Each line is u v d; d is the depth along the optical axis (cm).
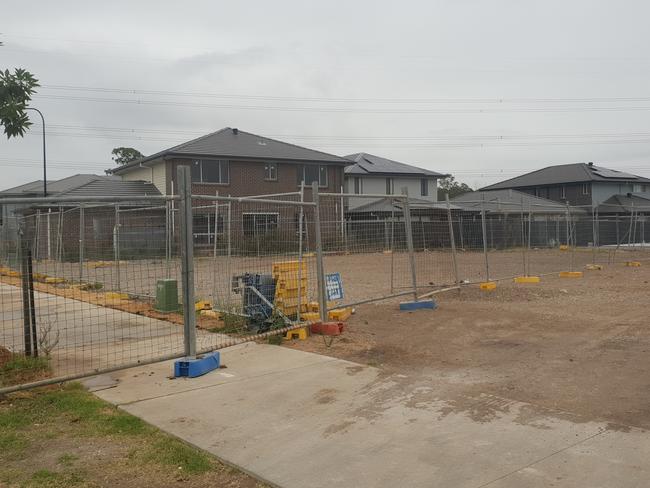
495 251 2822
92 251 1420
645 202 5175
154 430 502
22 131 596
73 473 422
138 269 1352
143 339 865
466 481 396
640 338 830
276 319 870
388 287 1526
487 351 772
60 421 523
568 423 500
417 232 1580
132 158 7456
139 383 639
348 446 462
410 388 611
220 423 517
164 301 1092
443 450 449
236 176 3659
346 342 825
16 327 981
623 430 481
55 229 1544
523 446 452
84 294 1321
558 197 5750
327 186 4041
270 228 1038
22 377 634
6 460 444
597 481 391
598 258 2619
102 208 1409
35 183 5391
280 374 669
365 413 538
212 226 1199
